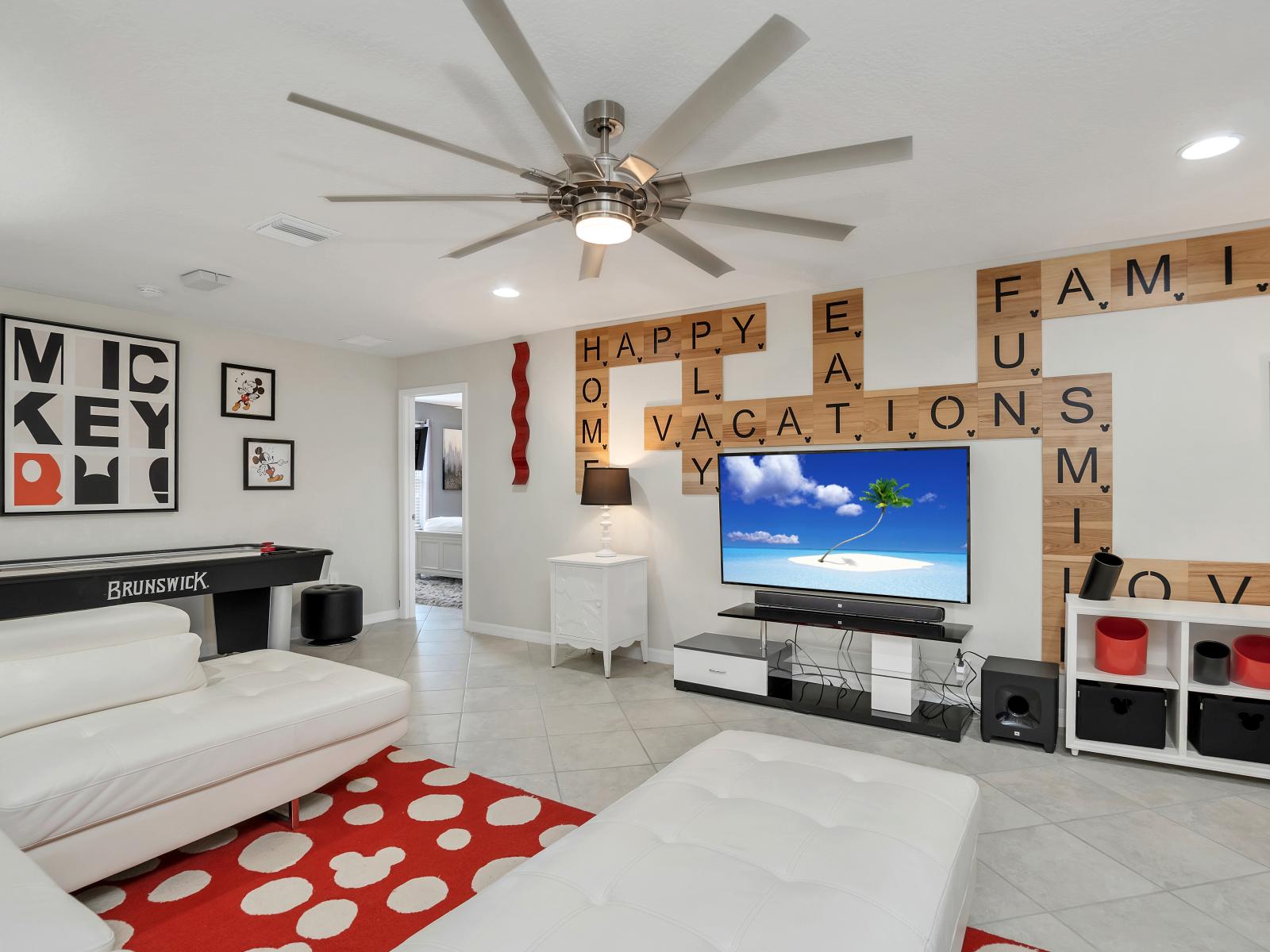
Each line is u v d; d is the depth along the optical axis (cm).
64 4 162
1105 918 197
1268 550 306
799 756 211
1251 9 166
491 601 558
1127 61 188
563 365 514
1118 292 333
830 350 405
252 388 513
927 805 177
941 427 373
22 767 190
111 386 436
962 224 309
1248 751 284
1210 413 315
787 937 125
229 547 496
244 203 280
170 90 199
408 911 200
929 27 174
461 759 310
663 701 391
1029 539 352
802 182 265
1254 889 211
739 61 144
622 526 487
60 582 349
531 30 174
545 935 126
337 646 518
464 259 351
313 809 263
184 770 212
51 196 271
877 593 380
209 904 204
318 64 188
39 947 110
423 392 604
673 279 390
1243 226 310
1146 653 323
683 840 160
